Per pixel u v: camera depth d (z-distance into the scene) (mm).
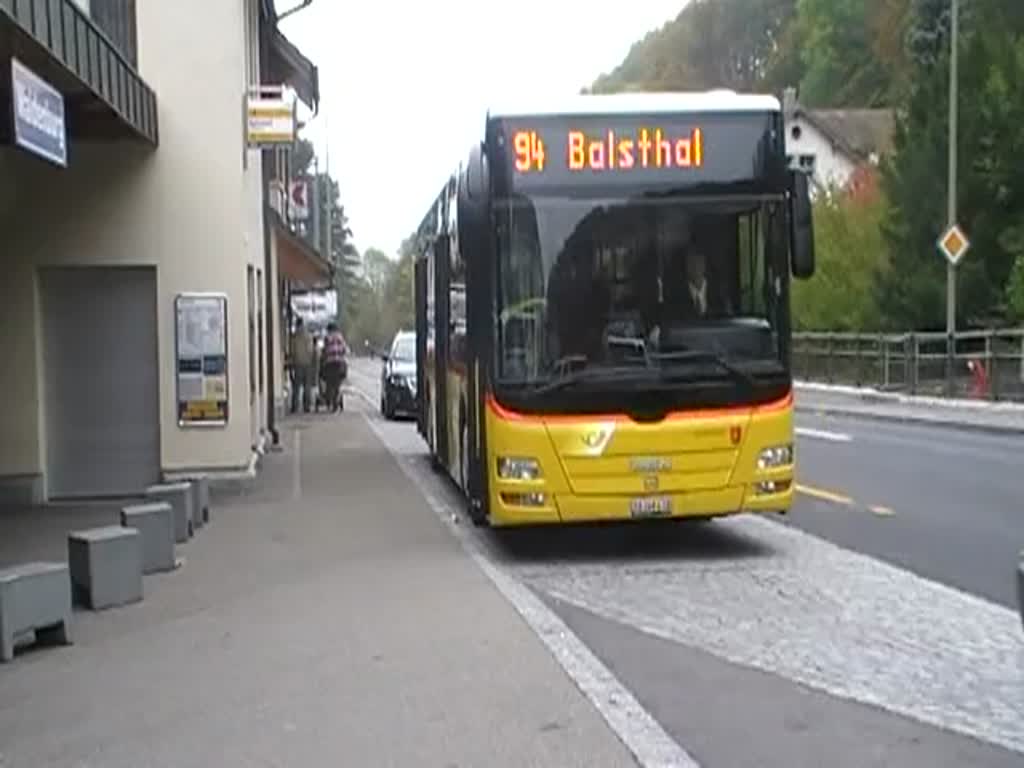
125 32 17391
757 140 12328
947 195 40156
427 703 7750
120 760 6941
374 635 9516
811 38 84688
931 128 41406
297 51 30250
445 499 17219
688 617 10055
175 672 8719
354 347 126875
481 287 12320
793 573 11812
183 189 17828
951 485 18266
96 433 17938
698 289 12219
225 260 17906
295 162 59500
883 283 42312
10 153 17406
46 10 11438
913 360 38938
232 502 17219
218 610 10648
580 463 12039
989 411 32312
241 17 17953
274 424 26609
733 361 12195
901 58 71750
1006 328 36688
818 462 21703
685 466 12117
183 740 7234
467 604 10516
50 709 7973
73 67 12594
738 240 12281
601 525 14734
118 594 10945
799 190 12219
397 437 27500
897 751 6785
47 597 9484
